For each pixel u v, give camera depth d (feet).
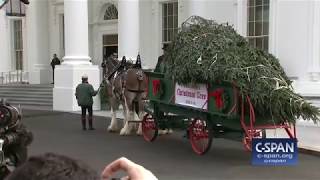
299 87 54.03
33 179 3.50
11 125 17.04
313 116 30.40
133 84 43.42
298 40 55.31
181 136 44.16
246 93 29.58
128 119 44.86
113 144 40.06
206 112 33.22
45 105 75.72
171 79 36.19
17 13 31.96
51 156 3.74
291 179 27.73
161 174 28.76
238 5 63.77
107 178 4.71
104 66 51.08
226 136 33.40
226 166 31.04
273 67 32.55
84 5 69.15
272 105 29.53
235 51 32.45
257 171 29.63
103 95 64.80
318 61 53.78
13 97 81.25
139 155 35.06
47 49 96.22
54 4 94.58
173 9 77.97
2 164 16.15
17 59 102.78
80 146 39.04
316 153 35.50
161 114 40.50
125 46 71.26
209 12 67.41
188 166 31.12
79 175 3.59
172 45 36.06
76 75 67.82
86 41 69.62
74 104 67.92
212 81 31.71
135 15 71.61
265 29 61.00
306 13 54.54
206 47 32.96
